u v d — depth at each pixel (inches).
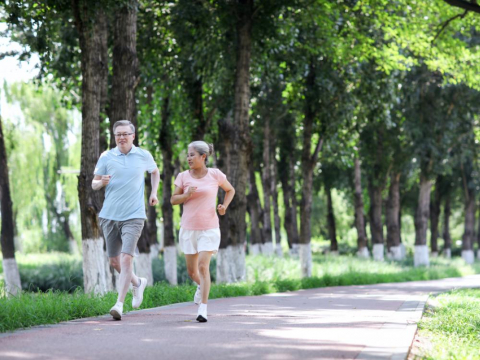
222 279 957.2
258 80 1040.8
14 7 604.7
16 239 1907.0
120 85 633.6
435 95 1434.5
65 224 1993.1
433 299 565.9
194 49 903.7
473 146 1628.9
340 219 2792.8
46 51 673.6
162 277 1108.5
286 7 843.4
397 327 309.3
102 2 569.9
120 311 334.6
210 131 1090.7
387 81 1075.3
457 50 949.2
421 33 949.2
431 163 1478.8
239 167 853.2
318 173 1978.3
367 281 983.0
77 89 991.0
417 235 1557.6
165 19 903.1
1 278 1141.7
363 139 1626.5
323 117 1058.1
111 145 637.3
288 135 1582.2
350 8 939.3
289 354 224.8
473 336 313.1
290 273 1058.7
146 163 355.3
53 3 577.3
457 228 3457.2
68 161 1891.0
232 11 827.4
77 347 237.6
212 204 341.7
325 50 965.2
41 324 323.3
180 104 977.5
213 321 331.0
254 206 1617.9
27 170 1696.6
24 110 1717.5
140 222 348.5
